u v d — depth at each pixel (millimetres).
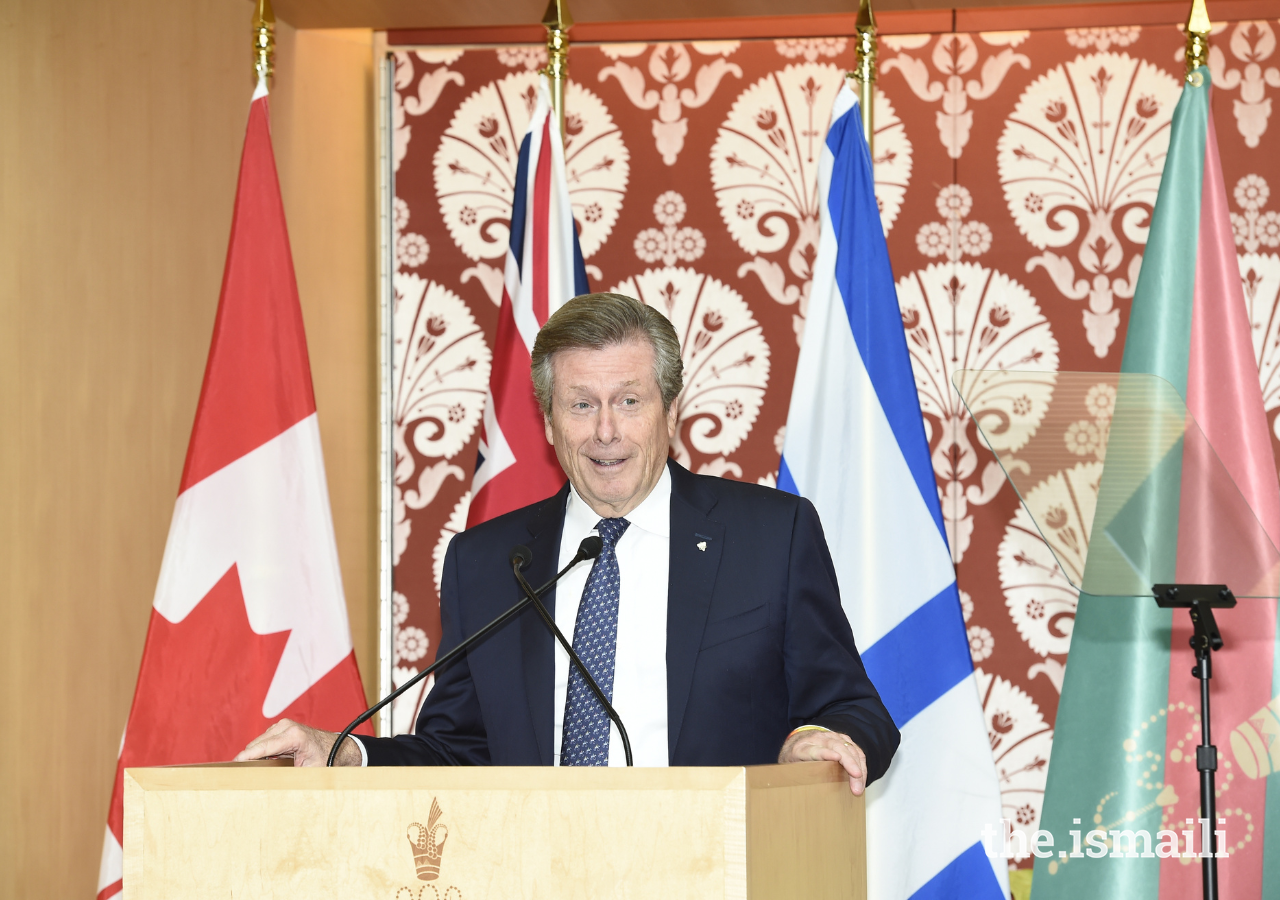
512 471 4645
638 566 3131
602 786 1931
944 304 5422
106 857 4121
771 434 5492
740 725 2932
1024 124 5430
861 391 4512
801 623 3049
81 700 4590
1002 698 5273
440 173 5785
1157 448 3221
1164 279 4547
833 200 4707
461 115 5789
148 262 4906
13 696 4324
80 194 4645
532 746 2996
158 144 4961
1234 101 5324
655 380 3104
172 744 4273
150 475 4898
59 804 4496
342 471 5504
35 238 4480
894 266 5457
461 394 5711
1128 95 5383
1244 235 5277
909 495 4441
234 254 4625
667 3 5270
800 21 5602
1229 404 4453
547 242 4832
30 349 4445
